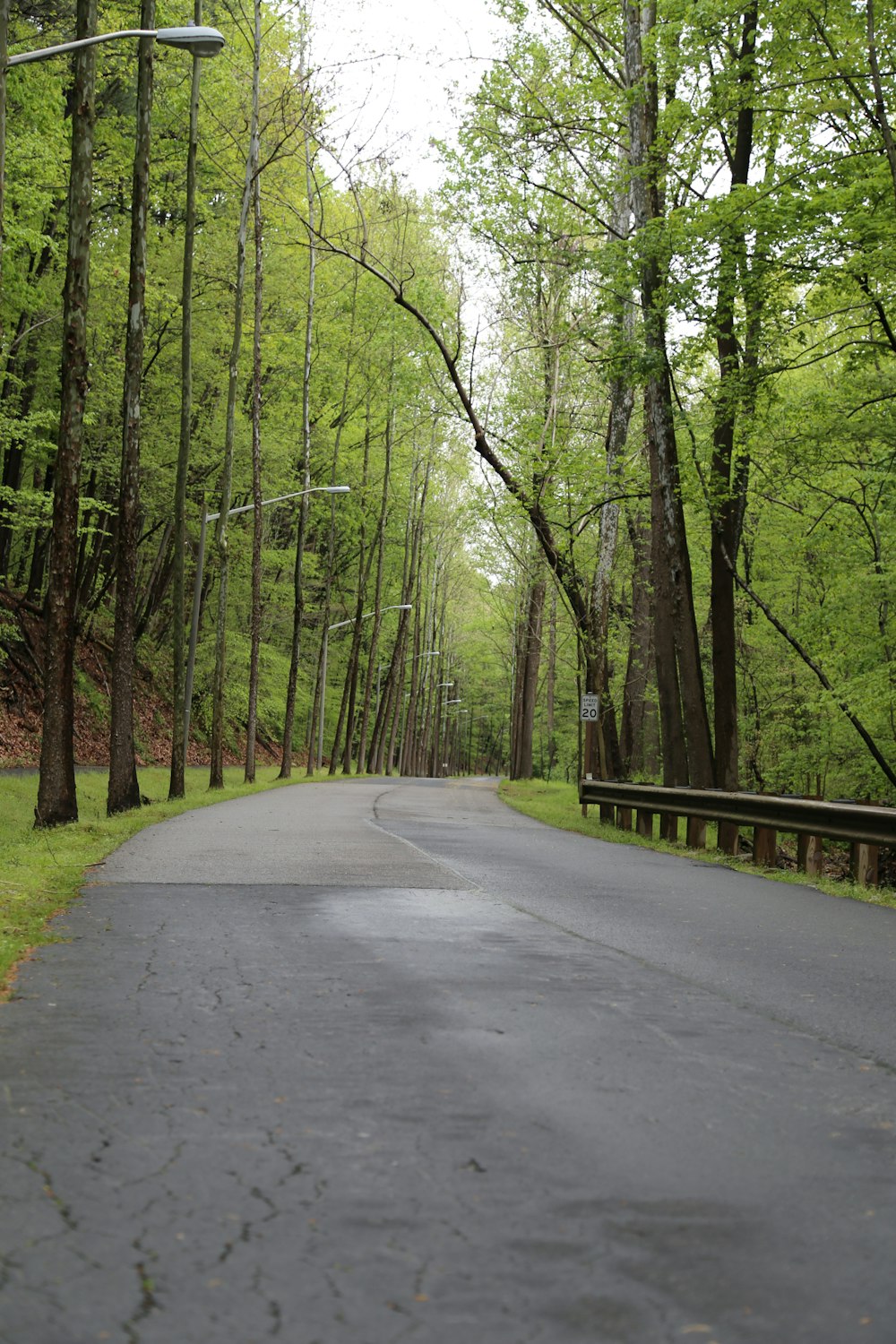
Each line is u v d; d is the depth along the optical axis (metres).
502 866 15.09
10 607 38.03
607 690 30.42
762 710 31.89
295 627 45.78
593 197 26.28
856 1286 3.50
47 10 26.72
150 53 22.45
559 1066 5.76
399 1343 3.08
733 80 19.45
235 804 27.36
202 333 38.88
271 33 35.16
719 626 22.30
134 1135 4.62
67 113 28.62
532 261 26.31
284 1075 5.48
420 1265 3.54
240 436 44.12
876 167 17.70
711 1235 3.83
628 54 22.77
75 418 18.62
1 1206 3.90
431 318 27.83
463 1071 5.62
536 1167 4.39
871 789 26.81
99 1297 3.29
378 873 13.64
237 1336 3.09
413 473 62.22
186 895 11.37
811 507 26.17
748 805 17.03
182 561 29.22
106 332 34.66
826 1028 6.89
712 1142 4.74
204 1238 3.69
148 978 7.59
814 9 18.31
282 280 43.25
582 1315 3.26
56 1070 5.50
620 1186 4.23
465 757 154.50
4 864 12.63
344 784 44.78
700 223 18.67
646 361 20.89
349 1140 4.63
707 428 25.30
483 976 7.92
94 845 15.77
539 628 55.72
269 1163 4.35
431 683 94.56
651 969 8.45
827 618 23.94
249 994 7.20
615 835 21.41
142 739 44.59
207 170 35.44
